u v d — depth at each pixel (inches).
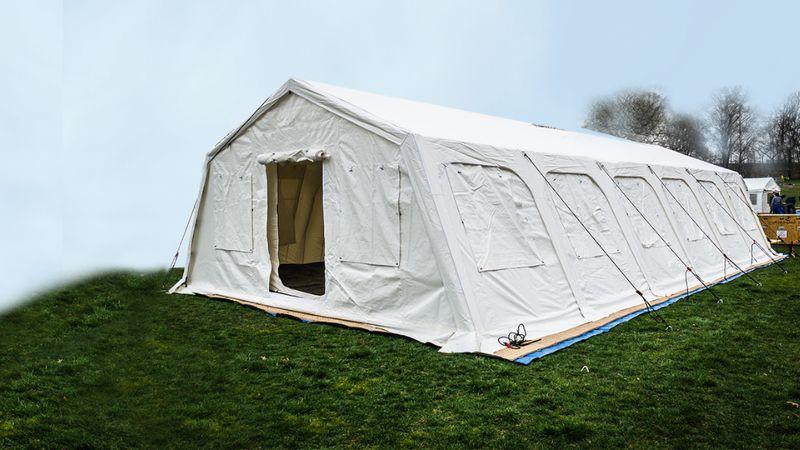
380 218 252.1
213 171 343.9
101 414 156.4
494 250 239.5
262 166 313.7
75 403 163.6
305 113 290.0
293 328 251.8
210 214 345.7
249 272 318.0
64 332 239.1
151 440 140.9
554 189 281.7
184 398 168.2
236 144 329.4
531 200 267.0
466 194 240.8
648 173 378.0
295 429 145.9
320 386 176.9
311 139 287.0
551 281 257.0
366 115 257.1
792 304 295.7
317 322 260.7
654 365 195.5
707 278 376.5
